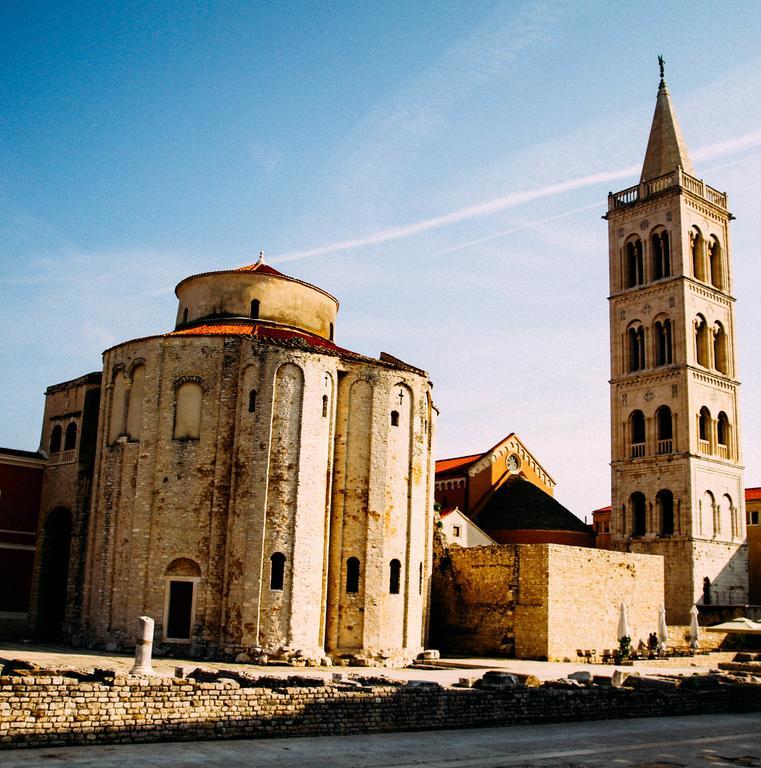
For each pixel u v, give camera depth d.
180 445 51.69
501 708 32.66
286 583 48.47
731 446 80.50
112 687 25.42
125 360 55.31
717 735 32.34
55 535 63.00
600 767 25.20
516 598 56.22
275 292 60.72
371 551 52.06
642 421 80.69
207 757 23.69
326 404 52.56
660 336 81.06
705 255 82.94
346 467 53.19
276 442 50.19
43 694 24.27
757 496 91.06
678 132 85.88
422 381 57.03
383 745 27.03
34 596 61.41
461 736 29.56
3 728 23.45
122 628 50.41
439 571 61.41
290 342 51.75
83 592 54.16
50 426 65.00
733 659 59.94
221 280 60.59
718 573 75.50
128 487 52.75
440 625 60.47
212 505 50.53
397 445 54.62
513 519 80.94
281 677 30.62
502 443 91.62
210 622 48.88
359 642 50.78
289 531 49.19
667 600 74.25
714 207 84.62
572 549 56.62
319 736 28.31
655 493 77.19
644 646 60.62
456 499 88.50
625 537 78.81
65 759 22.41
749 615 69.00
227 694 27.23
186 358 52.94
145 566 50.47
